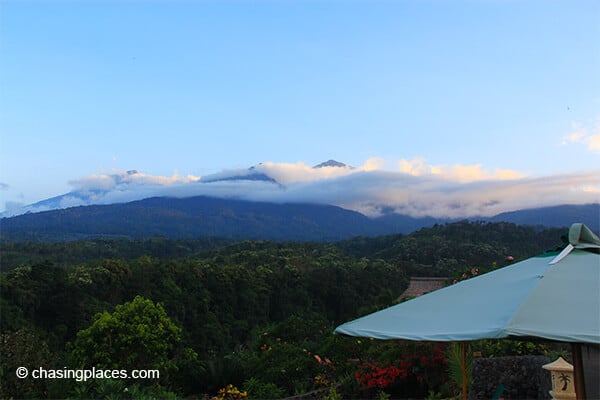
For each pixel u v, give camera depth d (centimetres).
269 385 841
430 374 738
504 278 349
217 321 3672
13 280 2912
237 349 1246
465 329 282
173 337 1061
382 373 754
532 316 271
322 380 859
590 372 524
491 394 665
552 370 457
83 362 929
